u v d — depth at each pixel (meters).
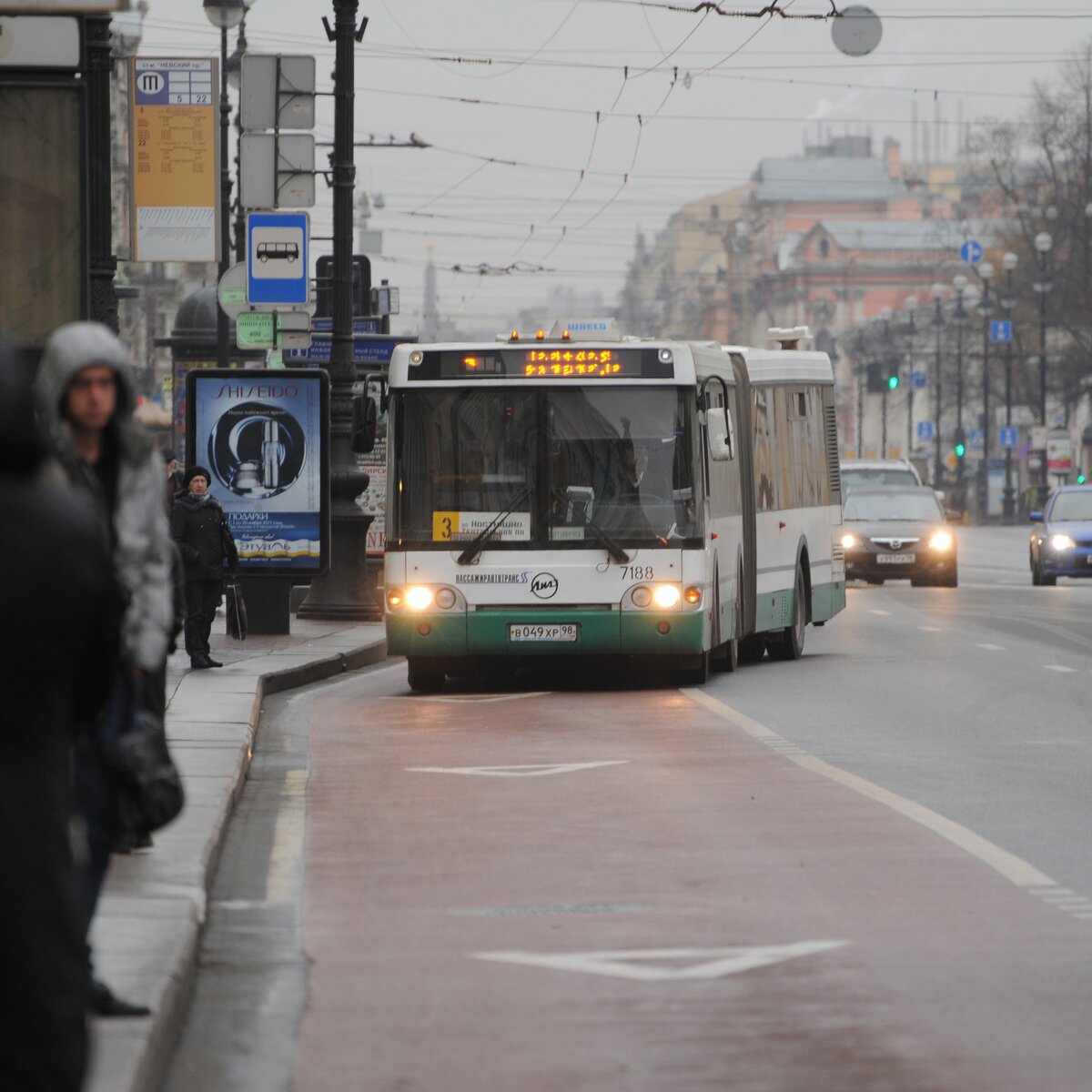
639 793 38.31
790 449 73.50
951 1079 18.92
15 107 41.22
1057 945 24.73
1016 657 72.31
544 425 59.75
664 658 61.41
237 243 115.75
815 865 30.34
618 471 59.75
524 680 65.19
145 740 18.98
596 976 23.38
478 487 59.78
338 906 27.81
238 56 112.50
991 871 29.75
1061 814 35.31
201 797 35.34
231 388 78.44
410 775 41.56
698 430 60.28
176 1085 19.09
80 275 41.44
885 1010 21.61
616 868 30.39
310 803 37.78
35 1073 12.21
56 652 12.57
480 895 28.47
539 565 59.50
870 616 97.31
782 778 40.16
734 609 65.38
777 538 70.81
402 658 76.44
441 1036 20.80
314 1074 19.45
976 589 126.06
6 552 12.44
